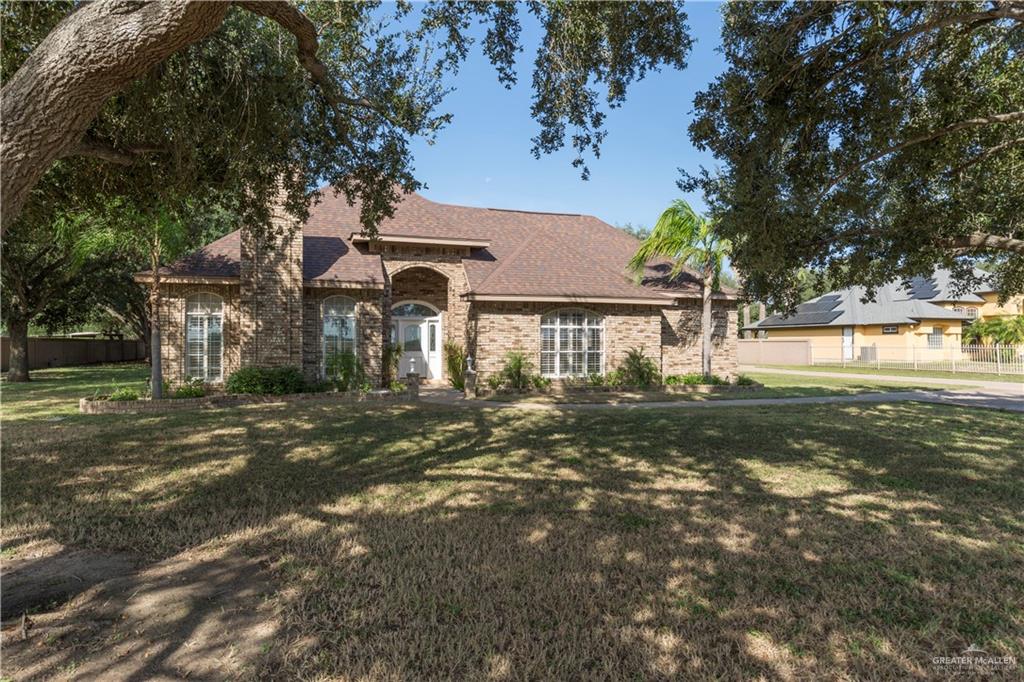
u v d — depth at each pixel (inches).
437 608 163.8
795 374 1219.2
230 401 611.5
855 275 374.6
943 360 1400.1
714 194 322.3
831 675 133.9
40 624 155.0
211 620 157.3
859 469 336.5
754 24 286.8
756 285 378.6
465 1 312.5
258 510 251.4
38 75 154.2
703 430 470.6
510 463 348.2
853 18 263.4
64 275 999.6
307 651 142.1
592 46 299.0
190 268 689.6
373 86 358.9
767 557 201.0
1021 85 343.6
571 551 204.2
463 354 832.9
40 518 241.4
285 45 327.9
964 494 284.0
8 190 156.0
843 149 313.1
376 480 306.0
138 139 323.0
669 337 879.1
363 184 405.1
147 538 218.8
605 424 499.8
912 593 175.5
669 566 193.0
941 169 358.9
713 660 139.6
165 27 157.1
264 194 414.9
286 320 688.4
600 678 131.4
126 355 2032.5
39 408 593.0
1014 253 393.4
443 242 813.9
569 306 789.9
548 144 344.5
